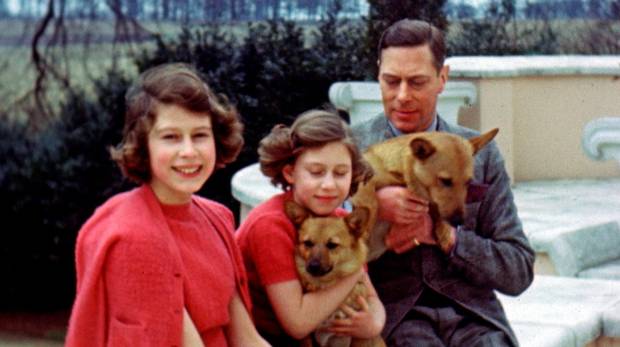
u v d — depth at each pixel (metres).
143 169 3.91
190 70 3.97
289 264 4.27
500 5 15.82
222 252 4.01
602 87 11.88
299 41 14.24
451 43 15.51
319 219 4.29
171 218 3.90
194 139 3.88
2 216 14.44
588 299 7.01
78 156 14.38
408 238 4.73
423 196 4.68
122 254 3.68
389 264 4.90
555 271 8.15
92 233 3.82
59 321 14.23
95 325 3.74
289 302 4.26
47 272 14.54
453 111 10.12
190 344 3.76
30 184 14.37
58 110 15.27
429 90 5.00
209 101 3.92
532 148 11.70
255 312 4.44
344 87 9.82
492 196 4.98
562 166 11.85
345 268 4.27
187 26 15.09
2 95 15.50
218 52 14.33
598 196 10.51
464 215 4.67
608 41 16.41
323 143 4.29
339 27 14.48
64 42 15.89
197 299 3.84
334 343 4.45
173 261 3.74
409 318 4.88
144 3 15.58
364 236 4.34
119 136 14.47
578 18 16.33
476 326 4.88
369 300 4.50
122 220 3.75
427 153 4.66
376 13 13.34
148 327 3.66
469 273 4.82
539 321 6.43
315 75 14.01
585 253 8.40
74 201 14.35
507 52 15.78
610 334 6.64
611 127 7.57
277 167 4.43
